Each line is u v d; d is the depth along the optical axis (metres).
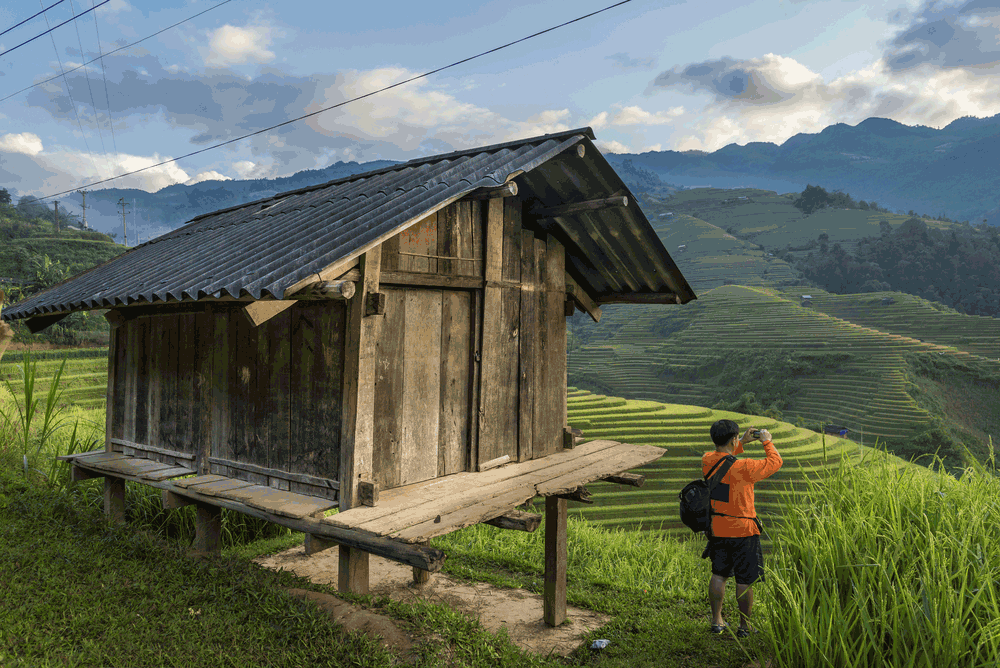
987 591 3.25
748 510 4.69
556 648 5.06
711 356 108.25
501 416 5.52
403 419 4.71
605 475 5.39
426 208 4.22
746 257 179.25
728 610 5.59
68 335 45.06
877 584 3.45
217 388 5.40
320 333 4.54
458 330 5.18
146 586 4.72
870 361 92.25
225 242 5.63
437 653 4.30
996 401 79.94
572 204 5.53
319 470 4.52
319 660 3.95
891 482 4.39
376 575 6.72
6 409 10.56
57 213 96.12
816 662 3.27
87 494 7.05
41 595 4.38
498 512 4.18
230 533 7.29
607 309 164.38
